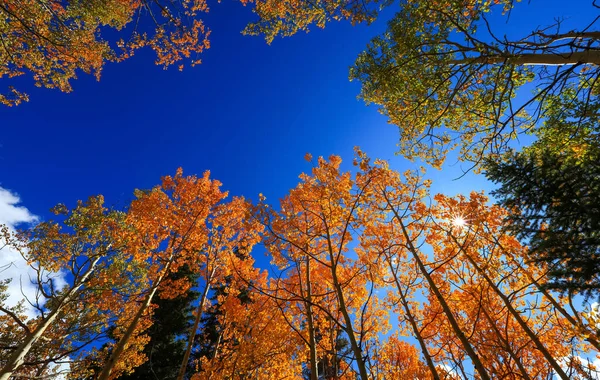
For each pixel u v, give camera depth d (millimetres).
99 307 9711
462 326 7703
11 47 6066
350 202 5492
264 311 7465
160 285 7883
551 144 6090
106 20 6180
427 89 6422
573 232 3098
